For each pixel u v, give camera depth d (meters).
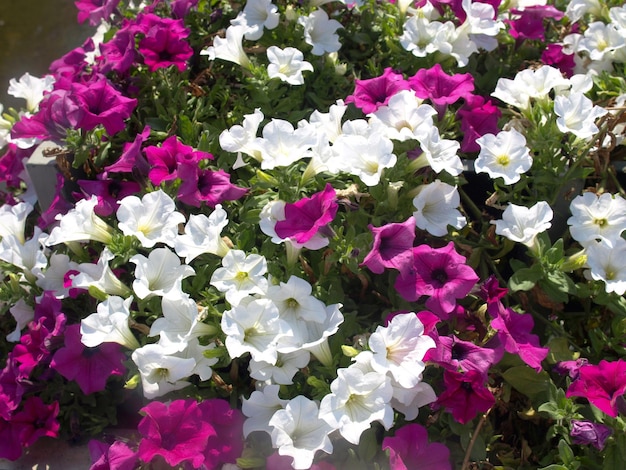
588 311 0.92
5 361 0.97
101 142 0.97
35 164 0.96
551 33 1.14
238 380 0.85
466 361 0.77
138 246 0.84
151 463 0.78
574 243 0.95
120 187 0.94
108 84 0.95
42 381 0.89
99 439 0.90
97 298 0.81
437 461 0.76
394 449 0.75
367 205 0.91
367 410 0.73
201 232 0.80
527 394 0.83
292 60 0.95
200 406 0.79
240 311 0.76
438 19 1.06
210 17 1.08
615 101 0.99
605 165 0.96
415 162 0.86
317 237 0.80
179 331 0.78
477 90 1.08
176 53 0.99
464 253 0.92
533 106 0.98
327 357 0.79
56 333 0.85
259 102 0.99
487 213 0.97
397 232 0.79
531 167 0.92
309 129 0.83
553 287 0.85
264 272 0.78
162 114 1.01
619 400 0.77
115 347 0.84
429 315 0.77
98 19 1.13
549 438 0.82
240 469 0.79
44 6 1.78
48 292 0.88
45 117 0.93
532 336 0.81
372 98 0.93
